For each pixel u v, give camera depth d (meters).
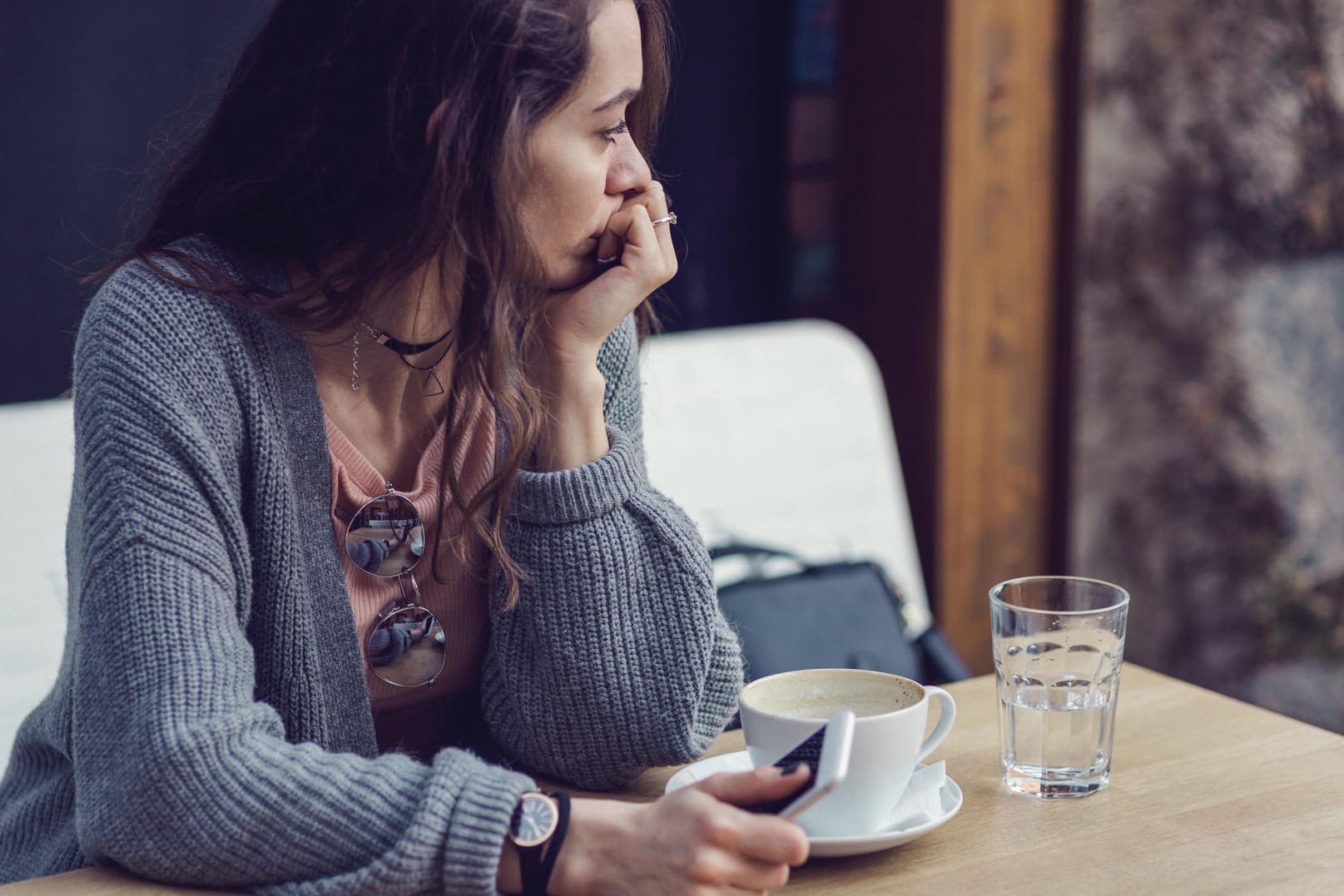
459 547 1.14
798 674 0.98
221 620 0.94
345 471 1.11
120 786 0.87
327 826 0.86
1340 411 2.88
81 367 1.01
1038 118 2.56
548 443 1.13
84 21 2.20
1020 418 2.67
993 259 2.57
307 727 1.08
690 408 2.25
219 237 1.10
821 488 2.31
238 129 1.10
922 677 2.04
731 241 2.75
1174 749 1.06
